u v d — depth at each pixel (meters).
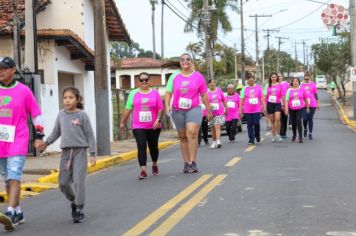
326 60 45.53
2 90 7.18
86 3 21.58
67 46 18.08
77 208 7.40
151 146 11.21
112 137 22.12
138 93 10.92
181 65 10.93
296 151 14.77
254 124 17.22
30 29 14.91
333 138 18.94
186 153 11.35
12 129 7.16
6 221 6.92
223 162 12.74
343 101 43.56
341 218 7.09
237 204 8.02
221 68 63.78
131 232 6.66
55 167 12.95
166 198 8.69
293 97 17.16
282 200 8.25
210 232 6.49
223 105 16.88
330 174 10.71
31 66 15.02
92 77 22.06
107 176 12.05
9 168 7.19
